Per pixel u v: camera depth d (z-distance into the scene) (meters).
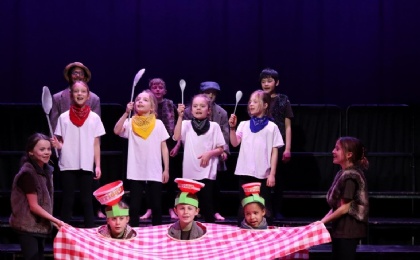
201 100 6.57
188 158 6.54
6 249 6.43
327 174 7.61
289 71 8.01
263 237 4.91
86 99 6.39
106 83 7.96
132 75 7.98
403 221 7.11
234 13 7.99
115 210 4.79
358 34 7.97
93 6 7.95
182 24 8.00
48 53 7.92
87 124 6.38
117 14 7.96
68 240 4.58
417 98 8.00
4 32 7.89
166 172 6.44
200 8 8.00
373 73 7.98
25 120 7.39
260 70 8.00
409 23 8.00
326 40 7.98
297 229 4.91
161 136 6.46
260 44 8.01
